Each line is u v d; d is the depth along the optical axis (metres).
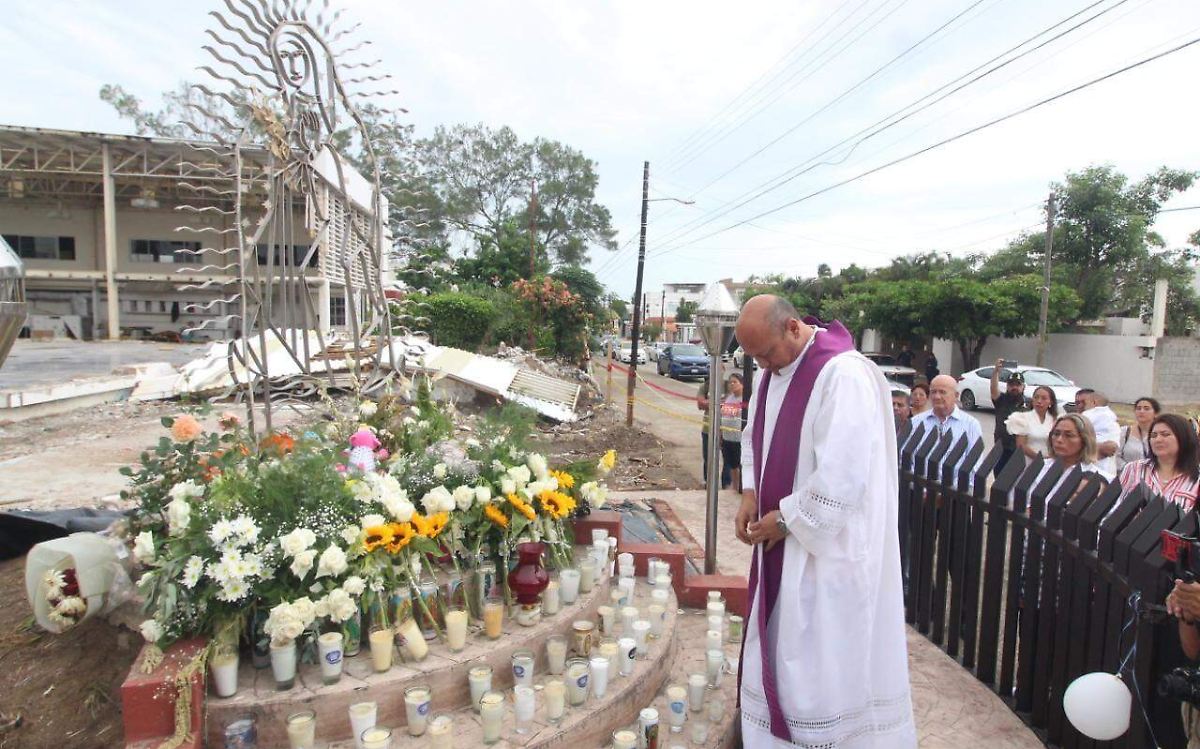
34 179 25.67
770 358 2.84
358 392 4.36
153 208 26.94
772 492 2.80
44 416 10.17
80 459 7.11
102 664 2.89
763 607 2.77
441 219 37.94
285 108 3.96
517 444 3.95
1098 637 2.87
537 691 2.97
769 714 2.72
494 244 30.97
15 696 2.74
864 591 2.65
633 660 3.25
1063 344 23.30
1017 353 24.84
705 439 8.88
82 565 2.88
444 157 38.72
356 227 4.40
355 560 2.79
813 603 2.66
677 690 3.06
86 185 26.47
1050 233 20.33
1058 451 4.45
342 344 10.46
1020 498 3.53
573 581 3.52
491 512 3.26
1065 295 22.05
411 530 2.89
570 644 3.34
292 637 2.49
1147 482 4.10
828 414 2.65
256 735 2.46
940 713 3.45
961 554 4.00
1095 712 2.45
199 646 2.53
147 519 3.06
